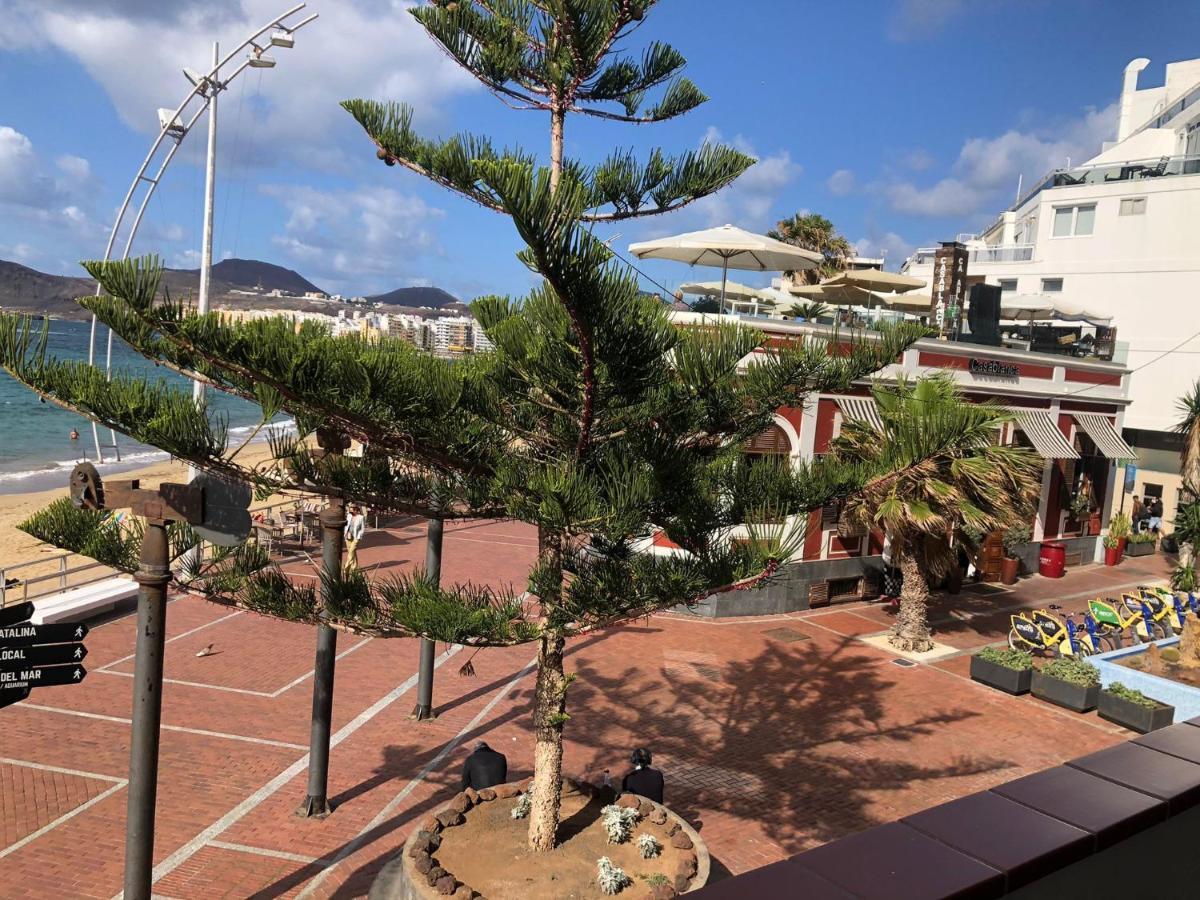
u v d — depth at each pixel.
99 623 15.21
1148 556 26.52
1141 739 2.71
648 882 6.86
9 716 11.08
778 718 12.52
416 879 6.73
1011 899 1.98
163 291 4.75
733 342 5.93
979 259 35.38
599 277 4.58
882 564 19.36
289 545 20.97
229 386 5.78
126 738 10.66
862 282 22.48
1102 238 30.83
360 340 5.67
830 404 17.66
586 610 6.16
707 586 5.88
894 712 12.94
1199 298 28.62
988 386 20.55
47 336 5.05
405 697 12.61
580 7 5.82
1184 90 40.59
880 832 2.05
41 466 39.50
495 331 5.88
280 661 13.81
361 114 6.23
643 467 6.11
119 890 7.56
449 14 6.31
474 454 6.45
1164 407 29.39
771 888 1.80
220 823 8.77
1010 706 13.39
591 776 10.30
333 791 9.60
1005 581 21.88
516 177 3.95
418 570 6.34
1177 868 2.43
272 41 19.94
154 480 33.38
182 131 23.84
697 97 7.04
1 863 7.86
